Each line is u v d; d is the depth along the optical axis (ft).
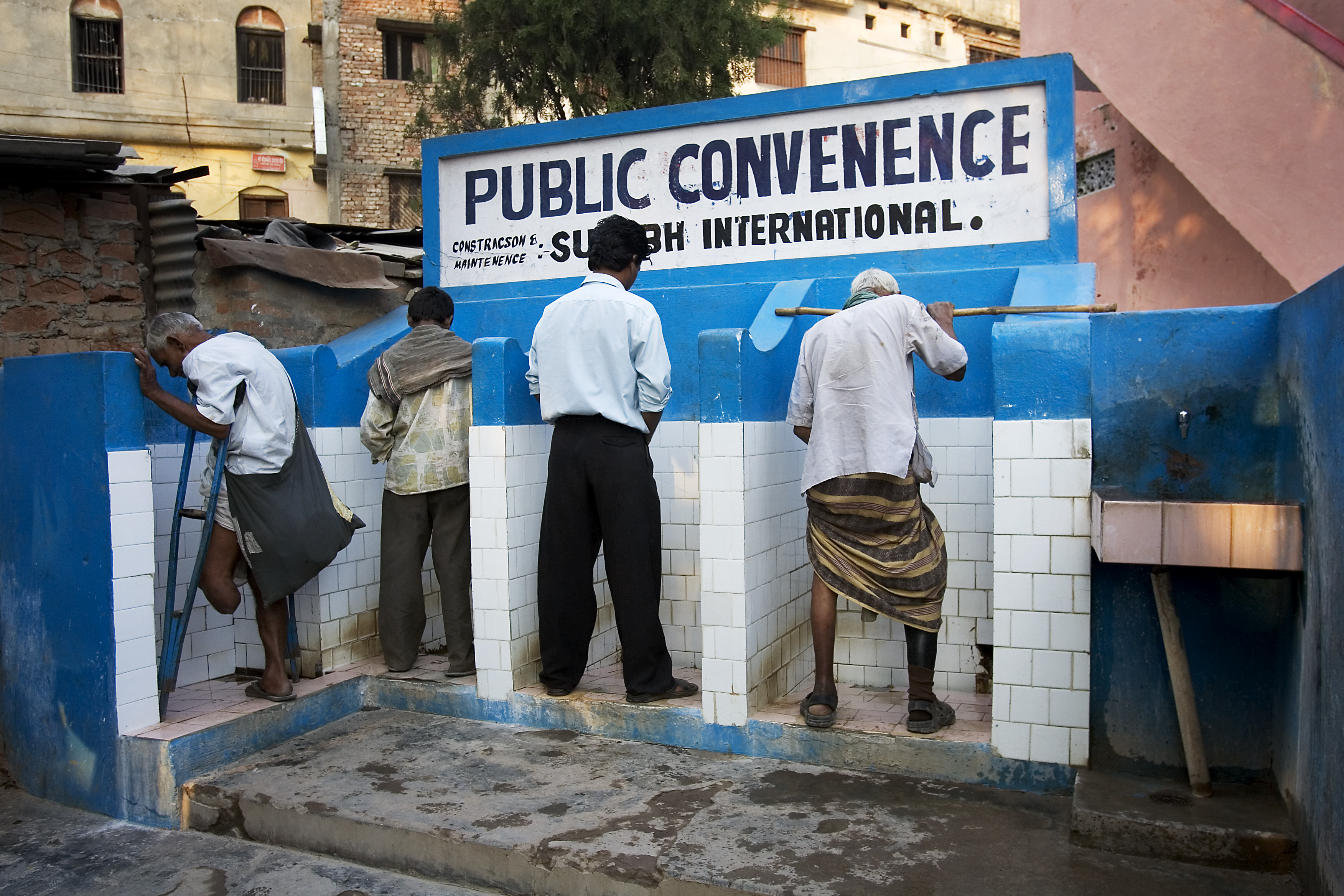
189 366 11.84
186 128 56.03
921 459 10.89
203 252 19.74
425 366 13.57
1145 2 23.95
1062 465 9.93
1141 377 10.13
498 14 41.11
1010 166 13.39
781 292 13.65
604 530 12.01
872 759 10.84
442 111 44.11
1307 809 7.98
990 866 8.54
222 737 11.60
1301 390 8.59
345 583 14.16
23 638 12.47
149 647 11.68
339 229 25.35
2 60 52.44
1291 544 8.24
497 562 12.71
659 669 12.18
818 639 11.14
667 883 8.52
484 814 9.86
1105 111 30.45
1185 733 9.30
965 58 69.26
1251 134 21.08
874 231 14.06
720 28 41.01
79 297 18.69
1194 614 9.74
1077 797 9.23
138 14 55.01
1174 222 27.50
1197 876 8.33
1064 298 11.73
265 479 12.08
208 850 10.47
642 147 15.37
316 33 57.00
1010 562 10.14
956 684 12.61
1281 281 24.00
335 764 11.47
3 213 17.81
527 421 13.06
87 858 10.38
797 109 14.33
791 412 11.53
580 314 11.93
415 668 14.17
